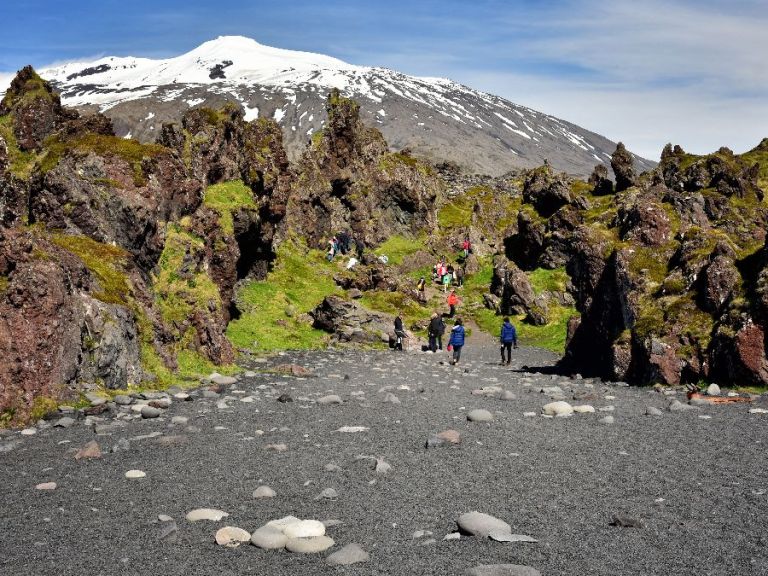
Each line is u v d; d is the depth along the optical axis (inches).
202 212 1343.5
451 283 2461.9
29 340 693.3
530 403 766.5
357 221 2593.5
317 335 1609.3
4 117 1460.4
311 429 612.4
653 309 999.0
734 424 598.2
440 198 3356.3
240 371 1061.8
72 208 1019.9
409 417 670.5
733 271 927.0
